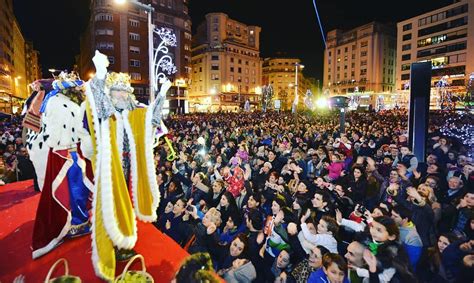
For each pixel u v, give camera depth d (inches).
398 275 125.7
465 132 578.2
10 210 171.0
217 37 2979.8
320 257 137.6
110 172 117.4
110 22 1934.1
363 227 170.9
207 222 182.5
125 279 103.5
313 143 469.7
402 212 157.9
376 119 992.9
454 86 2054.6
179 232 199.8
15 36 2536.9
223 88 2989.7
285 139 447.8
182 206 208.5
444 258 144.9
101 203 114.3
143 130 133.3
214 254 178.2
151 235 146.6
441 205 193.5
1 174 307.4
